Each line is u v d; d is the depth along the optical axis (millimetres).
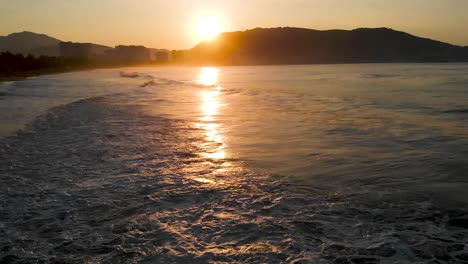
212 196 6848
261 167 8672
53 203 6633
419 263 4453
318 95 26906
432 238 5051
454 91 28375
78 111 18891
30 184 7684
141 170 8586
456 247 4797
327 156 9492
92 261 4656
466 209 5949
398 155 9422
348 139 11477
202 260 4598
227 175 8117
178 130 13453
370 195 6707
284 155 9703
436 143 10680
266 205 6359
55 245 5098
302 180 7668
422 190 6867
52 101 24500
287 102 22281
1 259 4742
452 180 7359
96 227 5637
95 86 41562
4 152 10445
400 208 6078
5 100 25594
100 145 11172
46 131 13555
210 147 10750
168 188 7312
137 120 15852
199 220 5805
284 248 4844
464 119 14844
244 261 4551
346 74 71438
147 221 5805
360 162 8883
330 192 6934
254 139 11734
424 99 22703
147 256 4738
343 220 5688
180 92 31172
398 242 4957
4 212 6273
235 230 5414
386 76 58094
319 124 14227
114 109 19531
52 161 9445
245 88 35906
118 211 6223
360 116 16078
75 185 7590
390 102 21328
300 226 5496
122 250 4910
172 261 4594
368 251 4742
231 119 15805
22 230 5590
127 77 70250
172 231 5441
